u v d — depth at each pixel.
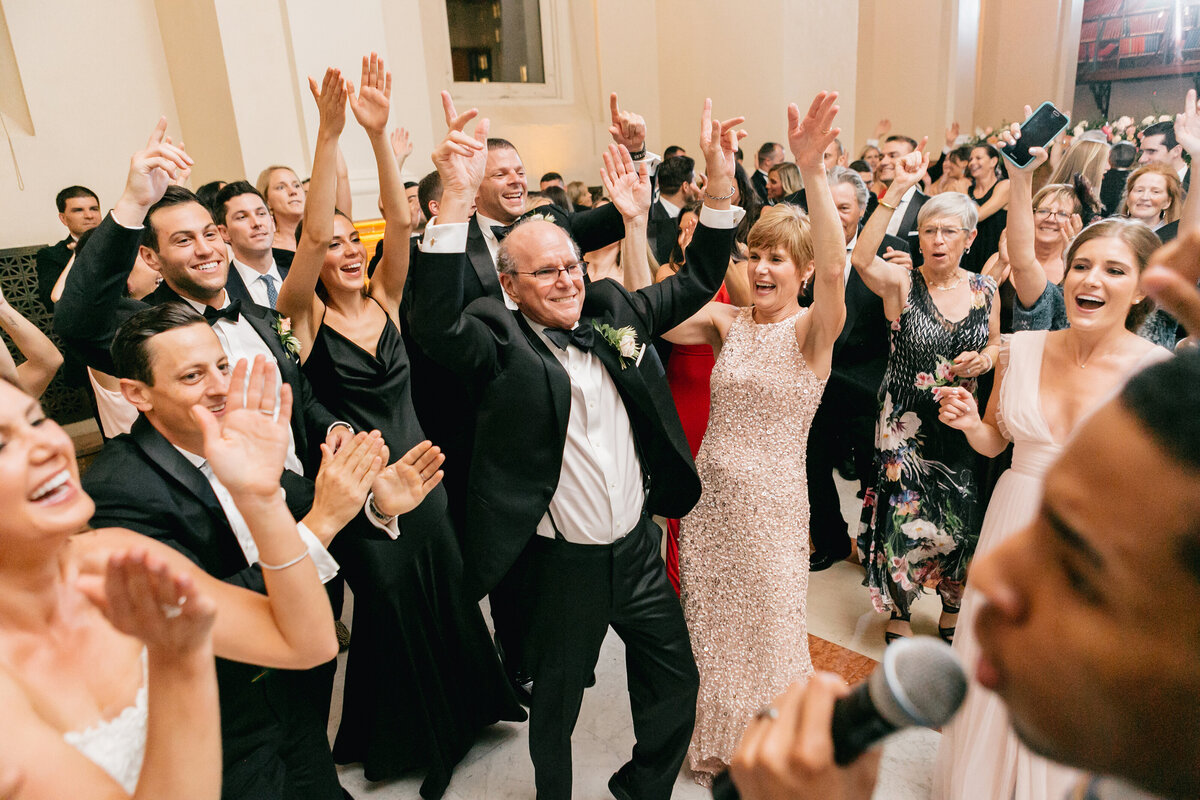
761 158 7.05
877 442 3.04
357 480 1.53
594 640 2.11
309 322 2.62
